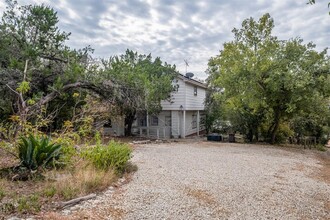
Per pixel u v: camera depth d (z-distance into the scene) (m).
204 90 23.16
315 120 15.48
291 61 12.21
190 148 11.42
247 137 15.85
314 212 3.98
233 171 6.60
